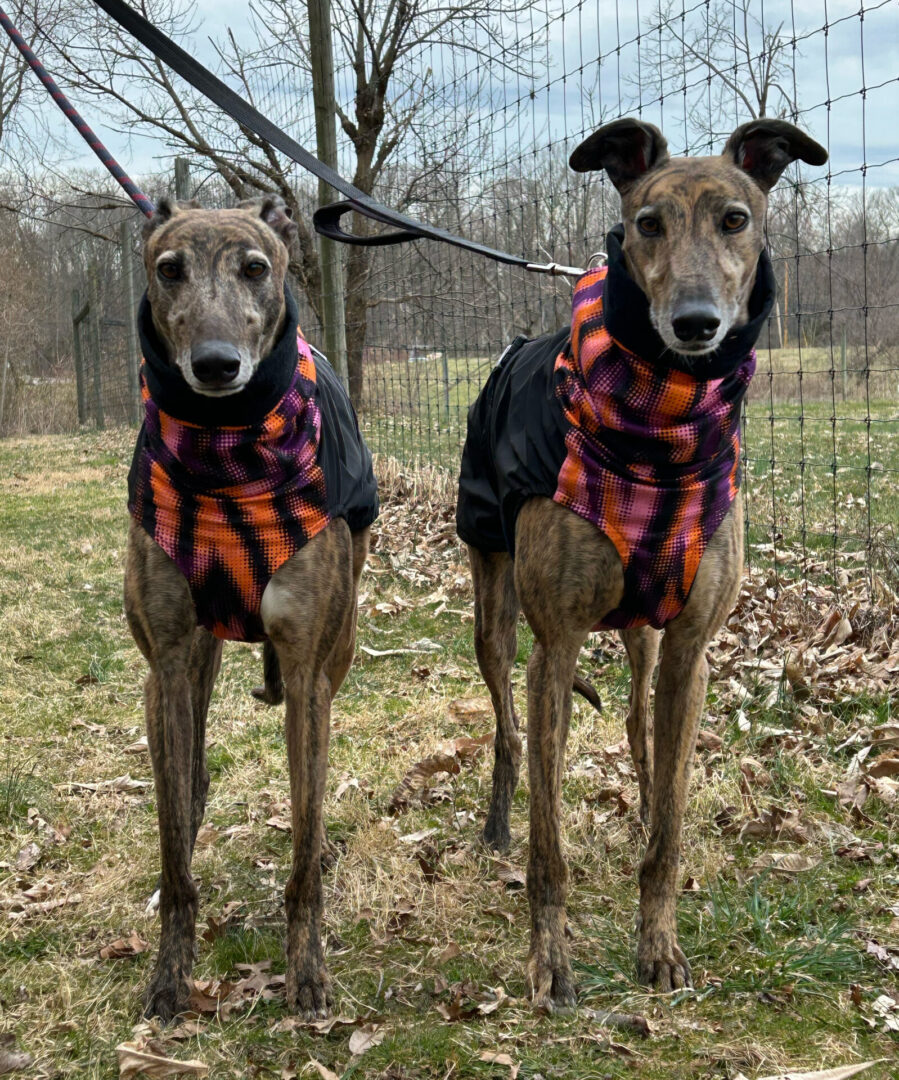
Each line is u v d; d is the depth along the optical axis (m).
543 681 1.07
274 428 1.03
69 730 1.80
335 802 1.49
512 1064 0.92
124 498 4.43
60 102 1.30
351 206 1.57
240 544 1.03
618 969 1.06
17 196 6.89
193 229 1.01
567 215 2.78
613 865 1.29
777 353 8.41
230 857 1.36
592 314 1.07
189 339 0.97
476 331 3.82
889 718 1.56
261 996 1.04
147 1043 0.96
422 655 2.11
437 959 1.10
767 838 1.31
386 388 3.85
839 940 1.07
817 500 3.12
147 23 1.41
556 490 1.05
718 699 1.70
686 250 0.95
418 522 2.99
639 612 1.07
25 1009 1.03
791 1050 0.93
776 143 1.06
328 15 3.05
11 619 2.49
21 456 6.80
